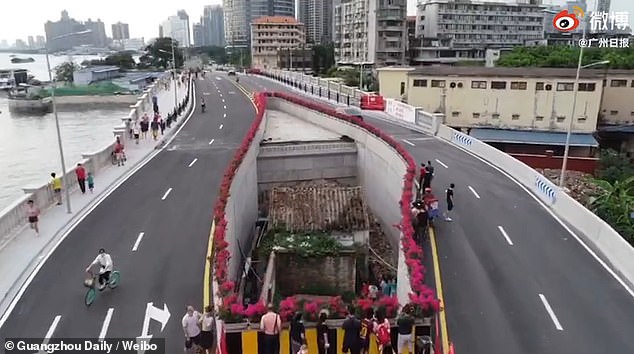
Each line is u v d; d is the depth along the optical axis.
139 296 17.03
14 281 17.69
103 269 17.11
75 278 18.12
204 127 43.81
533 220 23.69
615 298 17.20
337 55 120.69
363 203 25.08
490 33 114.12
